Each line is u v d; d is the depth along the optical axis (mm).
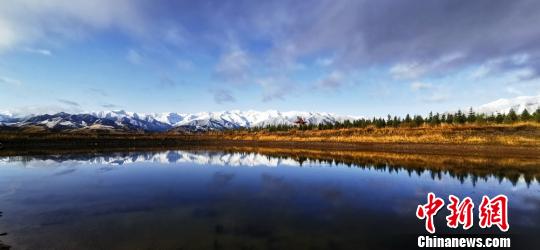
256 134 144500
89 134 124000
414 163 42562
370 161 46500
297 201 20344
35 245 12328
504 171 33781
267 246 12305
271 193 22938
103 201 20234
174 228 14477
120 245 12320
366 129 105438
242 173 34219
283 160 50031
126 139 114938
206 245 12344
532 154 50156
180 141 125875
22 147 80500
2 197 21453
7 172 33938
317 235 13664
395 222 15727
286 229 14445
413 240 13297
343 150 72312
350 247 12383
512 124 75625
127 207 18578
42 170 35812
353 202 20047
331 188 24984
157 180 29031
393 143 74125
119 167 39469
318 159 51281
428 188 24844
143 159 51312
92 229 14320
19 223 15266
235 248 12039
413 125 104688
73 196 21734
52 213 17109
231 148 88688
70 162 44812
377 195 22297
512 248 12594
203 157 56531
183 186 25875
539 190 23844
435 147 63688
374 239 13328
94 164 42531
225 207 18625
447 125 94062
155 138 122938
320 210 17953
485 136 64688
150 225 14914
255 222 15508
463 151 57625
